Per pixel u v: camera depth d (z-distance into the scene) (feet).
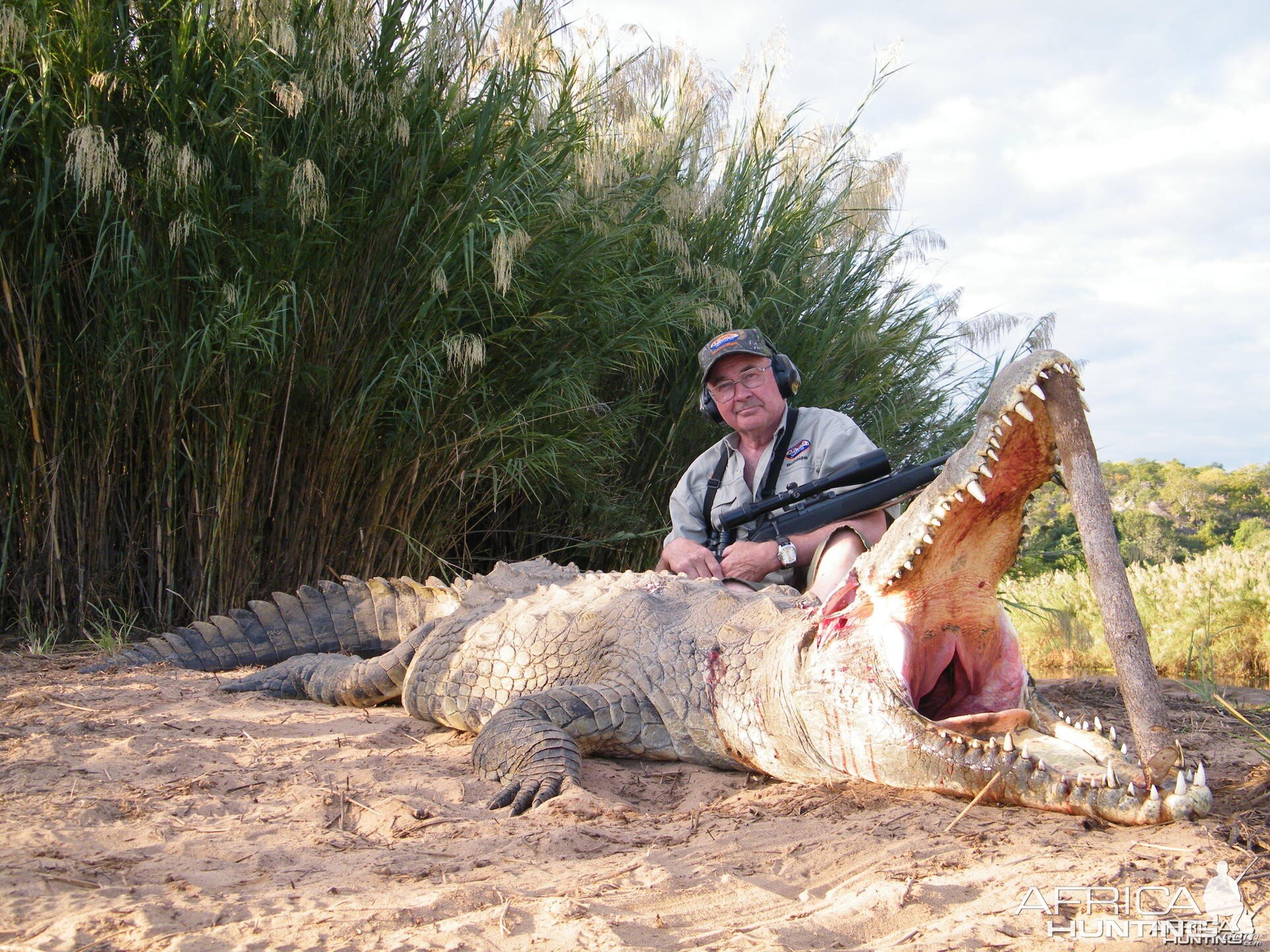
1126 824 7.02
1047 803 7.38
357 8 16.60
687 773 10.40
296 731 11.79
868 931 5.42
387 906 5.82
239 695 14.14
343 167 17.11
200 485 17.28
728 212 23.53
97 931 5.43
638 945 5.21
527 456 18.31
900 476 12.92
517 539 21.90
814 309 24.21
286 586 18.11
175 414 16.74
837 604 9.08
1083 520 7.07
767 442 14.88
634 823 8.14
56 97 16.02
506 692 12.46
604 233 19.21
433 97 17.74
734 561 13.42
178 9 16.52
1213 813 7.28
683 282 22.33
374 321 17.57
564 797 8.76
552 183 18.21
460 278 17.75
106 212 15.46
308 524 18.17
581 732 10.62
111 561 17.60
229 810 8.21
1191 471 102.17
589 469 20.29
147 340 16.72
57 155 16.14
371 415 17.38
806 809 8.23
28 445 16.70
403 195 17.22
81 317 16.99
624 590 12.73
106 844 7.21
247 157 16.75
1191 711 13.11
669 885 6.21
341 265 17.21
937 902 5.76
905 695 8.26
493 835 7.63
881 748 8.38
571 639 12.32
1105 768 7.35
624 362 20.79
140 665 15.53
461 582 16.25
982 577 8.41
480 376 18.39
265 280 16.48
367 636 16.83
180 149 15.61
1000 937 5.13
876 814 7.77
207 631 16.44
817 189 24.56
